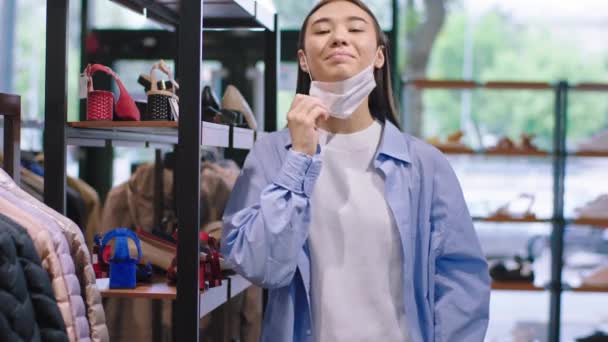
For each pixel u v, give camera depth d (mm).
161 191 3355
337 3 1836
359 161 1869
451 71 9461
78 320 1754
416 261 1848
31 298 1605
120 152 4367
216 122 2543
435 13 8461
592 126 9312
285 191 1709
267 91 2979
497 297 7410
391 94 1972
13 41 6090
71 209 3396
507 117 9273
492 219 4918
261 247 1687
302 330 1810
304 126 1732
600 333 4898
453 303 1845
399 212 1801
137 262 2289
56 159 2168
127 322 3600
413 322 1793
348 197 1829
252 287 3252
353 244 1806
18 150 2311
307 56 1836
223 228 1842
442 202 1867
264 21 2807
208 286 2230
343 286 1793
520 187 7137
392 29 4406
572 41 9375
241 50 4133
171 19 3014
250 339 3248
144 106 2363
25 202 1858
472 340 1836
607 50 9320
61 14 2152
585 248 7309
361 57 1795
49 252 1710
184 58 2029
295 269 1761
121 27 4266
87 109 2213
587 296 7477
